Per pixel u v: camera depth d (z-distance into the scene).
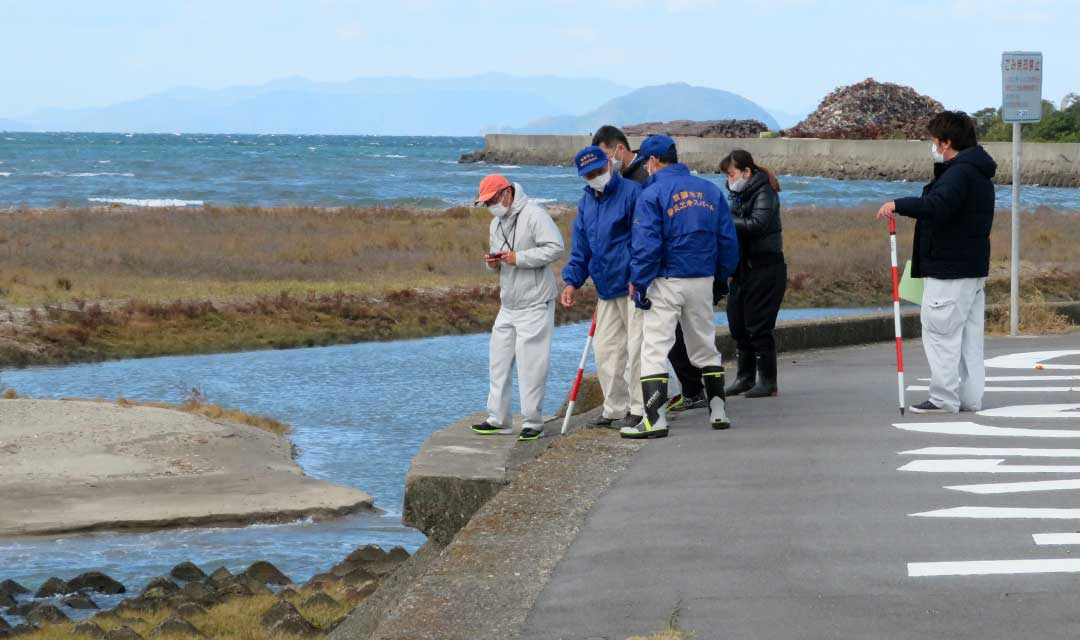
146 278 49.31
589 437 13.95
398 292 47.09
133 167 171.25
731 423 14.76
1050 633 7.50
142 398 30.91
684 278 13.67
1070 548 9.33
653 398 13.70
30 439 23.72
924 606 8.06
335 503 20.84
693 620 7.91
